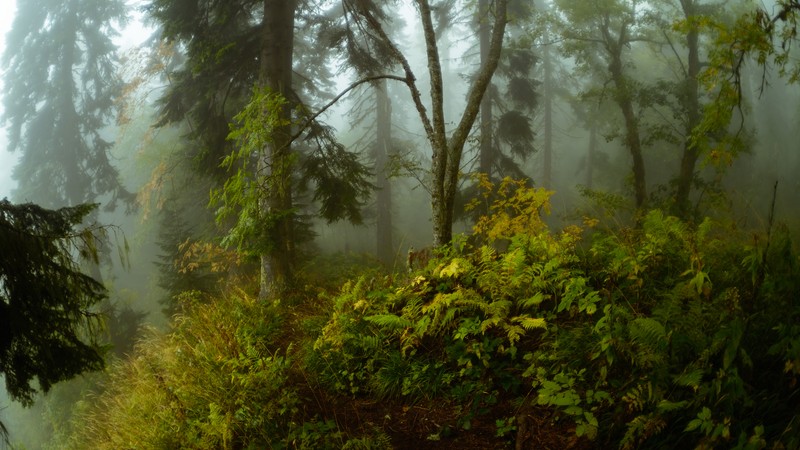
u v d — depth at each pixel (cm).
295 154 736
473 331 467
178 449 478
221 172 1163
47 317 618
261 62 1012
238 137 711
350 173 1055
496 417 406
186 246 1373
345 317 550
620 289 457
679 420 304
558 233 602
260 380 490
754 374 316
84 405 1348
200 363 586
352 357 510
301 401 484
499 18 728
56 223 647
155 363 659
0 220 601
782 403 294
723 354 315
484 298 509
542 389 370
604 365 369
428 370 471
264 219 786
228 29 1254
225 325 692
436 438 405
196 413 505
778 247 346
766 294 333
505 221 688
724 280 417
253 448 422
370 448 395
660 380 321
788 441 259
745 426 286
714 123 605
